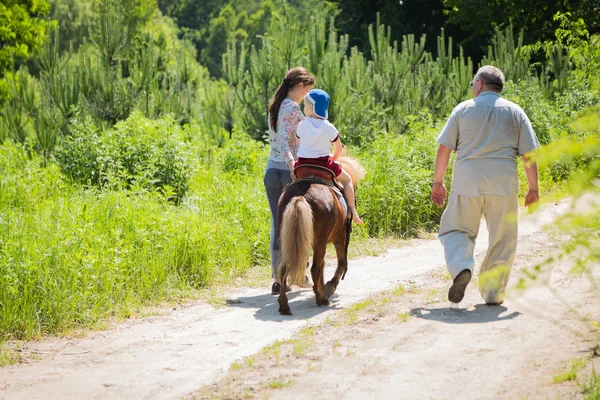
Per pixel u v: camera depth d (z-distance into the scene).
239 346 9.09
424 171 18.33
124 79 23.03
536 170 9.59
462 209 9.77
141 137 18.83
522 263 12.50
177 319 10.67
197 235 13.13
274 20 24.41
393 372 7.50
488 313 9.55
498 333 8.60
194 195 17.77
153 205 14.69
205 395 7.27
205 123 25.38
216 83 28.11
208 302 11.64
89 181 17.08
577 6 42.81
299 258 9.61
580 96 27.70
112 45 22.39
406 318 9.41
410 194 17.47
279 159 11.73
